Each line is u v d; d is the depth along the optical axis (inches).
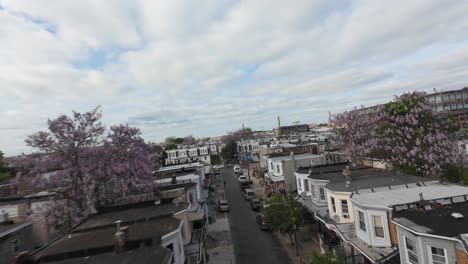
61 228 977.5
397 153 1096.2
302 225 951.0
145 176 1152.8
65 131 1008.9
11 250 763.4
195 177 1282.0
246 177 2383.1
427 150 1036.5
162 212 744.3
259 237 1084.5
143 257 450.6
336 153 1665.8
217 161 3831.2
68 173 999.6
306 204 1057.5
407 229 472.1
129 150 1183.6
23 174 986.1
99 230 609.3
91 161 1068.5
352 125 1409.9
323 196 984.9
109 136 1135.6
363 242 639.1
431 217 500.7
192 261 698.8
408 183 789.9
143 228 590.2
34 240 951.6
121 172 1101.7
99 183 1050.7
